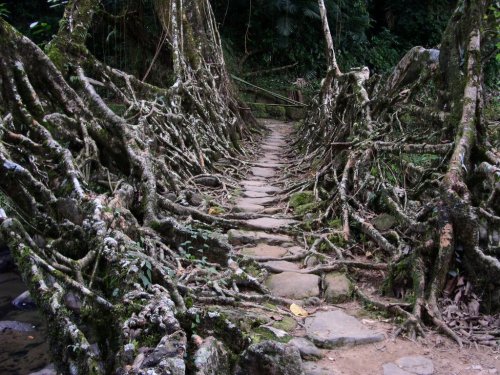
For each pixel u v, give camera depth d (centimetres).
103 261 294
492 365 267
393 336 293
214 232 420
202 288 325
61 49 559
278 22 1554
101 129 470
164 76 1059
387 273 369
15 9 1070
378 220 434
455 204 337
